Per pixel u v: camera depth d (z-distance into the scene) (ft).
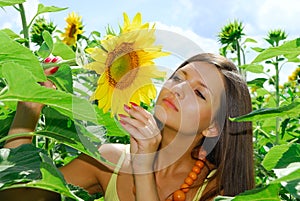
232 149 6.70
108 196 6.62
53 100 3.76
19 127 5.34
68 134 4.47
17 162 3.74
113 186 6.55
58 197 5.46
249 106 6.68
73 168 6.80
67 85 4.50
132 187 6.46
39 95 3.69
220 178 6.82
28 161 3.76
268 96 17.80
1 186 3.37
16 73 3.51
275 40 13.08
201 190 6.83
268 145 12.35
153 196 5.56
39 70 3.86
